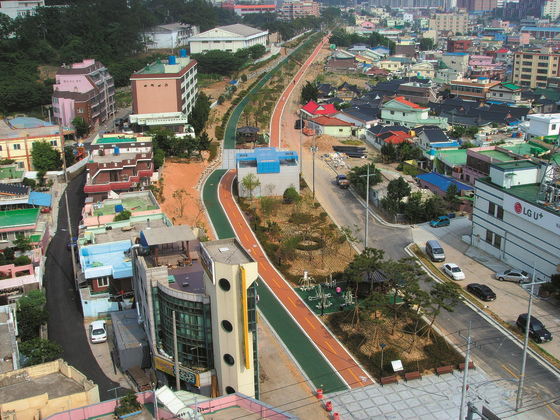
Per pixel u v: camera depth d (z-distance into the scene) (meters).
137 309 74.94
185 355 61.62
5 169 128.12
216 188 134.12
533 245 88.50
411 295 82.62
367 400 63.28
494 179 96.94
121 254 85.62
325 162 154.50
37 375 55.56
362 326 77.81
